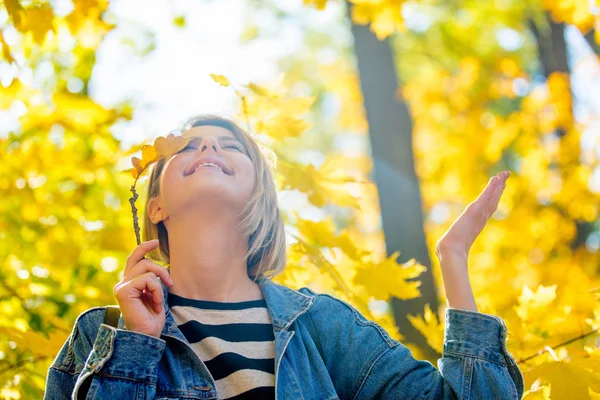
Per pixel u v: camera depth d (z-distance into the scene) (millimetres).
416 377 1863
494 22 8219
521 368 2402
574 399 2102
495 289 4543
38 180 3451
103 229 3172
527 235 6430
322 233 2635
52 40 3504
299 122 2602
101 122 3303
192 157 1961
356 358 1890
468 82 8023
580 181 6363
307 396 1744
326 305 1959
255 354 1767
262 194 2023
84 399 1641
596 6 3555
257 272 2021
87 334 1805
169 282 1761
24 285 3025
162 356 1724
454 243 1917
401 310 3898
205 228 1890
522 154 7055
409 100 8156
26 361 2691
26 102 3324
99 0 3223
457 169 7512
